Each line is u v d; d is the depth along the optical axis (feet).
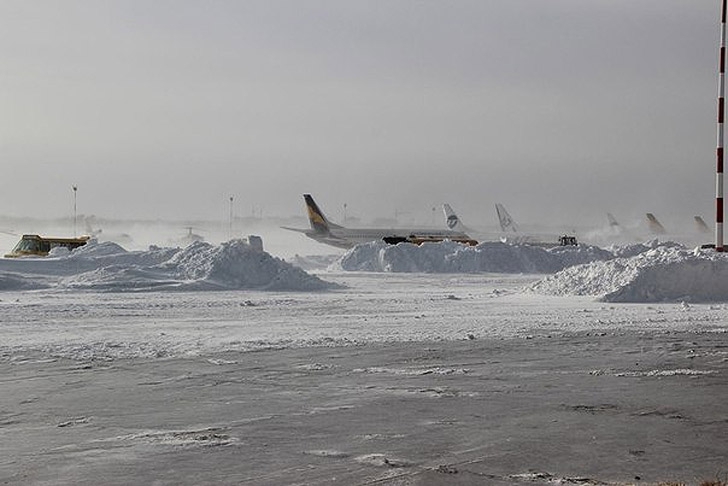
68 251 193.98
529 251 253.24
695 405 42.68
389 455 31.96
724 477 28.68
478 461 31.04
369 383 49.62
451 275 229.04
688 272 122.31
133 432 36.27
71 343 68.80
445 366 56.90
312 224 372.58
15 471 29.73
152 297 126.31
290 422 38.37
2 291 135.54
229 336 74.79
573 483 27.86
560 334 77.05
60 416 39.86
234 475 29.07
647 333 78.02
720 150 156.76
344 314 99.76
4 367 55.93
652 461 31.04
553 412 40.73
